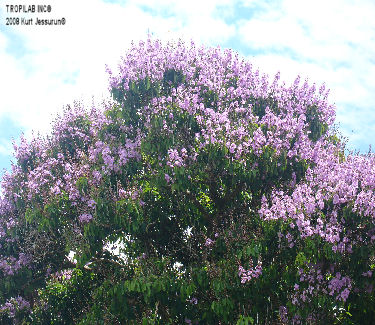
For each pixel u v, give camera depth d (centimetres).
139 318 1112
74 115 1414
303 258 951
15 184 1396
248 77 1339
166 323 1071
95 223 1124
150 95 1227
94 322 1138
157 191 1237
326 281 982
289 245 990
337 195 972
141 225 1157
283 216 988
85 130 1398
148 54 1269
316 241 948
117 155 1202
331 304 964
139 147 1202
